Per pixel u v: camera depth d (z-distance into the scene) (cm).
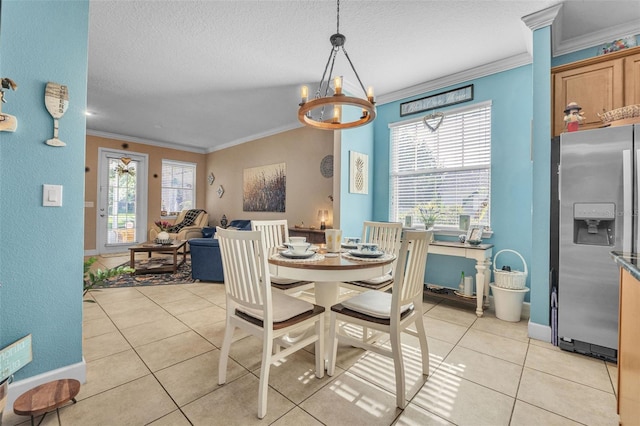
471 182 323
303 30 251
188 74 336
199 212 667
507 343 219
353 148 372
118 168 621
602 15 230
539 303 228
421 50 281
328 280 159
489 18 234
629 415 111
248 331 152
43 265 150
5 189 139
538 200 229
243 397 152
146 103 430
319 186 495
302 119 217
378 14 229
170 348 205
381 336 231
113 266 479
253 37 262
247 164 633
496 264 303
